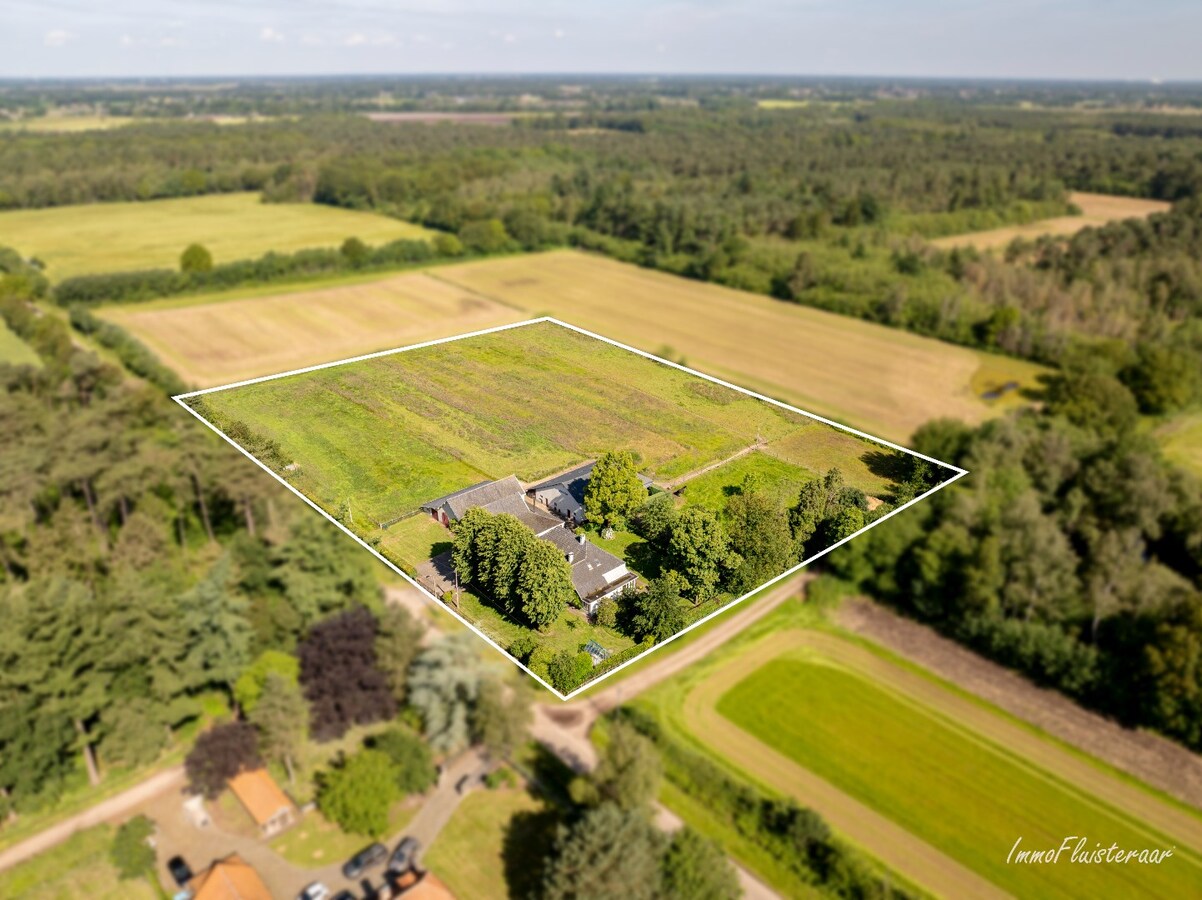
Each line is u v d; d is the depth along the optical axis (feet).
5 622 130.52
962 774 136.87
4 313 263.08
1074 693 152.97
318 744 145.18
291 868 121.60
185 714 142.10
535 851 124.26
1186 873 119.96
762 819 126.21
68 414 203.10
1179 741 142.61
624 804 117.19
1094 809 130.41
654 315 289.53
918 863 121.08
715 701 151.94
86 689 133.90
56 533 166.30
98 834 126.11
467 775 138.31
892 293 279.69
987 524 171.42
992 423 200.85
